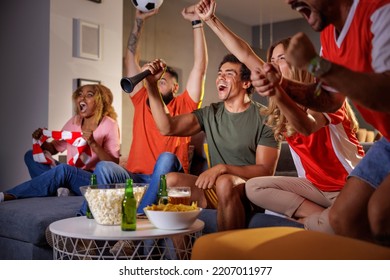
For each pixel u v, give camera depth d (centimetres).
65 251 185
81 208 242
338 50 166
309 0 156
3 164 477
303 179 216
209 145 264
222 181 215
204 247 132
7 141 473
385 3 145
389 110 137
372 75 133
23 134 455
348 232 165
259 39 846
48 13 429
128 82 221
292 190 212
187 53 709
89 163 334
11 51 468
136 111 321
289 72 223
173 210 180
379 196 149
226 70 260
